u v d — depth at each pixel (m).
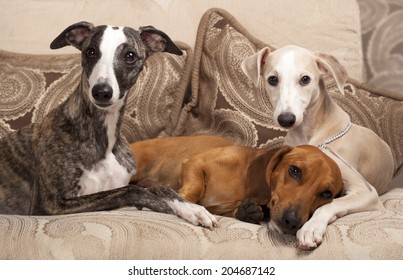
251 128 3.66
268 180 2.77
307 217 2.57
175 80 3.79
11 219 2.56
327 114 3.23
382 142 3.47
